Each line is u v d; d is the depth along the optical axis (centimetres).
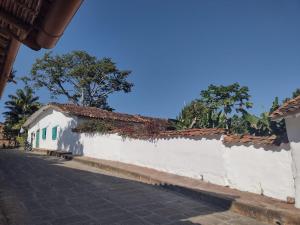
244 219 668
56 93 3634
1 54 475
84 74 3500
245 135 885
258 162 825
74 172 1251
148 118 2528
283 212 618
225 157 933
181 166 1114
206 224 620
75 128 2012
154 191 916
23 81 3597
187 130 1118
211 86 1641
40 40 354
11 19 333
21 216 616
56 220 601
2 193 810
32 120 2952
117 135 1552
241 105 1584
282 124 1158
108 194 845
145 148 1332
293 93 1259
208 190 859
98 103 3747
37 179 1046
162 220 630
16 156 1878
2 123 3856
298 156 681
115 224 590
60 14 283
